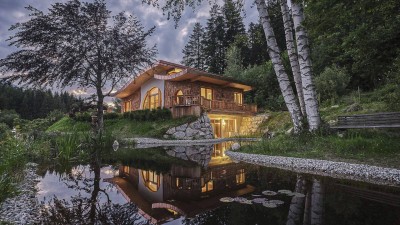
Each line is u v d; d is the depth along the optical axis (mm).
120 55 16250
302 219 2551
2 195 3379
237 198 3439
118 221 2584
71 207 3076
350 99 15422
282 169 5855
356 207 2951
